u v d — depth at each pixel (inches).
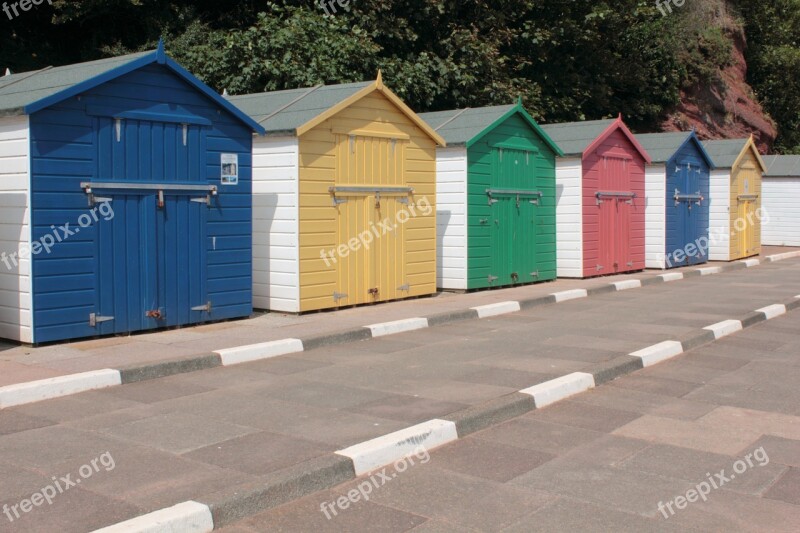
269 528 179.0
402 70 804.6
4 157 338.3
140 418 251.3
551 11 1012.5
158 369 306.2
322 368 326.6
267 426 244.2
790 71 1673.2
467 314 456.8
